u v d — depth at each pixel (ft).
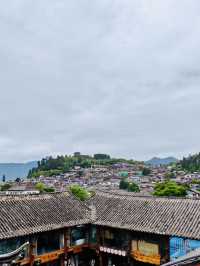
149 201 114.42
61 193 123.03
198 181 446.60
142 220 105.29
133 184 412.57
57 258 106.32
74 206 118.42
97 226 115.75
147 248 103.76
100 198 126.31
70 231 111.45
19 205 106.01
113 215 113.29
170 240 97.76
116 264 115.34
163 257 99.30
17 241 95.61
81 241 115.34
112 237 112.68
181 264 34.37
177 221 99.25
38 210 107.45
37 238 101.40
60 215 109.60
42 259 101.24
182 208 104.73
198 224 94.89
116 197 123.44
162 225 99.50
